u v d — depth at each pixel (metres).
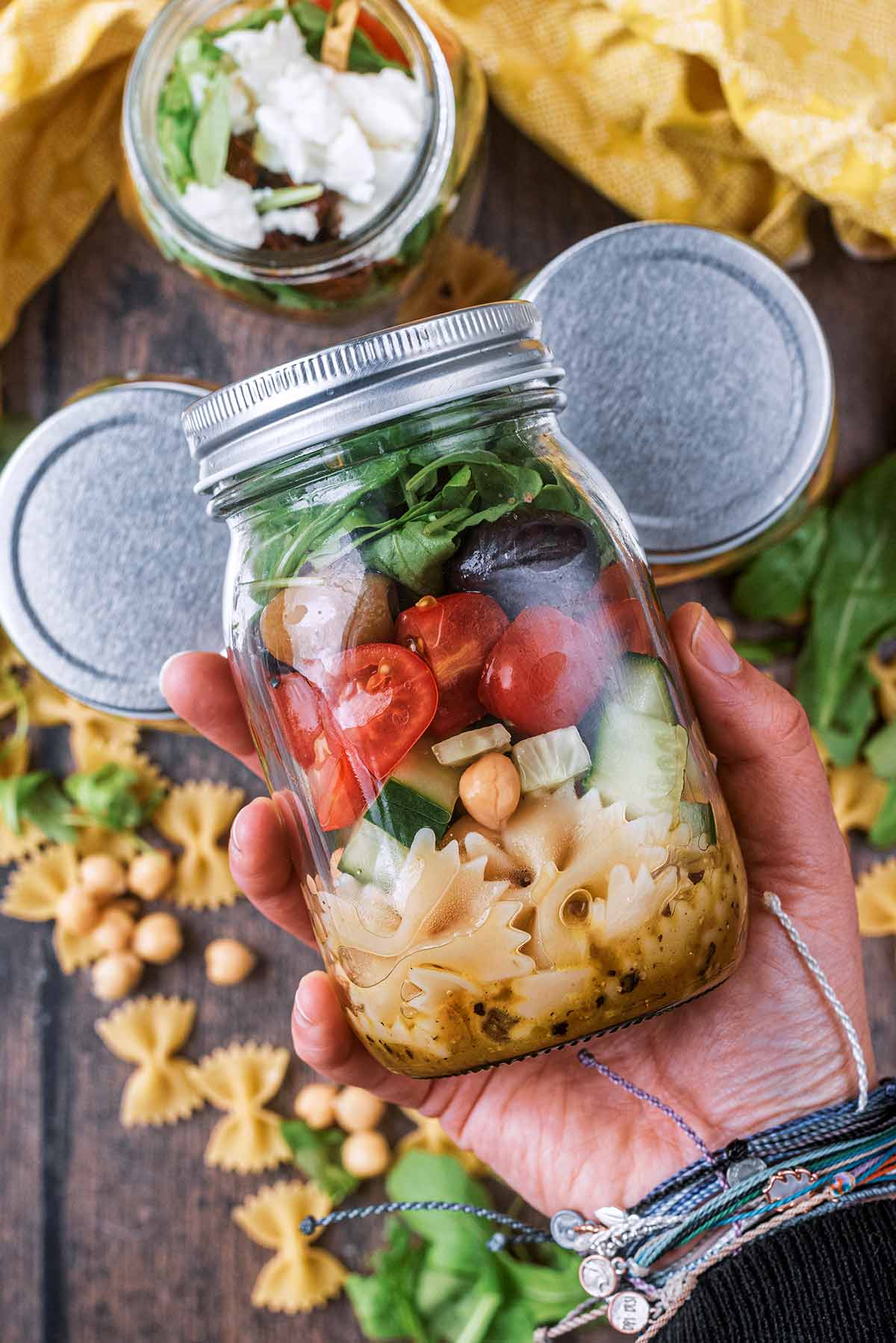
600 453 0.38
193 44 0.37
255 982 0.43
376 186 0.37
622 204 0.41
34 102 0.39
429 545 0.28
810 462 0.38
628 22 0.39
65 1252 0.43
